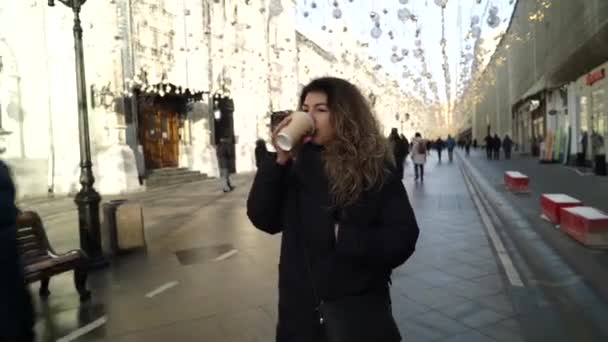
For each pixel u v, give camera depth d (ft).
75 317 14.58
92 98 51.06
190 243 24.79
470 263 19.19
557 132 78.13
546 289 15.78
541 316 13.44
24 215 15.83
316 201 5.60
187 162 70.03
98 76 50.67
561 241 22.68
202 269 19.63
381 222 5.63
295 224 5.92
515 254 20.51
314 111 5.81
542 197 29.76
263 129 84.64
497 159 105.91
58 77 49.96
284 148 5.35
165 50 60.90
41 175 49.24
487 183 52.85
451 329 12.69
